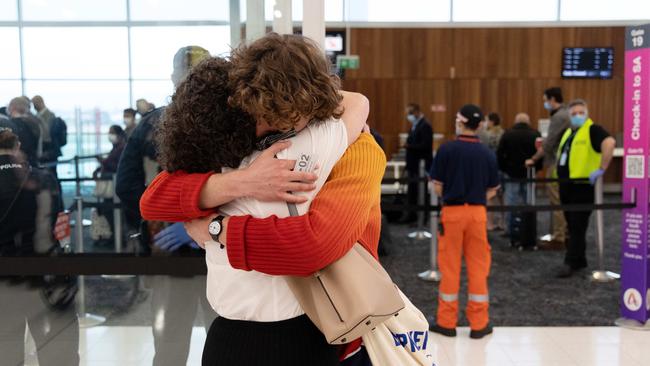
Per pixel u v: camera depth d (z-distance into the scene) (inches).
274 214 42.3
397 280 199.3
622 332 145.6
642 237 146.7
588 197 197.2
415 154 294.4
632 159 147.7
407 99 424.5
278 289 44.5
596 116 420.2
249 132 43.2
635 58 145.8
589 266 216.8
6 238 84.0
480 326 141.8
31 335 86.4
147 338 86.6
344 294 41.5
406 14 419.8
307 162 42.8
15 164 84.0
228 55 45.9
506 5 417.4
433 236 200.4
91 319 86.7
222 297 45.8
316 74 41.1
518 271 212.5
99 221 85.4
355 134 45.4
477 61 421.4
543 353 132.7
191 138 43.3
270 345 44.6
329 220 40.7
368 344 46.1
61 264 81.0
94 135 85.3
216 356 45.9
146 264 81.7
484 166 138.0
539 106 422.0
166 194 44.8
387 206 161.2
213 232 43.1
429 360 49.3
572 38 417.1
